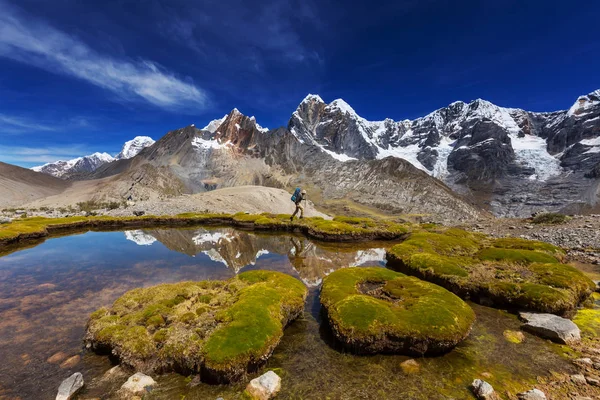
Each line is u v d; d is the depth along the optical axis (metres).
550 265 16.52
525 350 10.12
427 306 11.59
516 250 19.56
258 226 39.28
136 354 9.23
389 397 7.95
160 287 14.15
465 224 39.25
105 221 40.50
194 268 20.38
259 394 7.92
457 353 10.00
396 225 39.19
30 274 18.62
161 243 29.45
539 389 8.09
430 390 8.22
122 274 18.77
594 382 8.18
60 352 10.01
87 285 16.64
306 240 32.62
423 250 21.00
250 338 9.48
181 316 11.13
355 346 10.05
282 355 9.94
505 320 12.41
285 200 84.19
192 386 8.37
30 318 12.48
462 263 17.89
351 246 29.66
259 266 21.30
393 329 10.16
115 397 7.89
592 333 11.05
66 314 12.88
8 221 38.22
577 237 24.52
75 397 7.86
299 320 12.59
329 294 13.28
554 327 10.90
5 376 8.74
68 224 37.38
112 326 10.55
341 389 8.27
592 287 14.60
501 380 8.56
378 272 16.17
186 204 62.00
